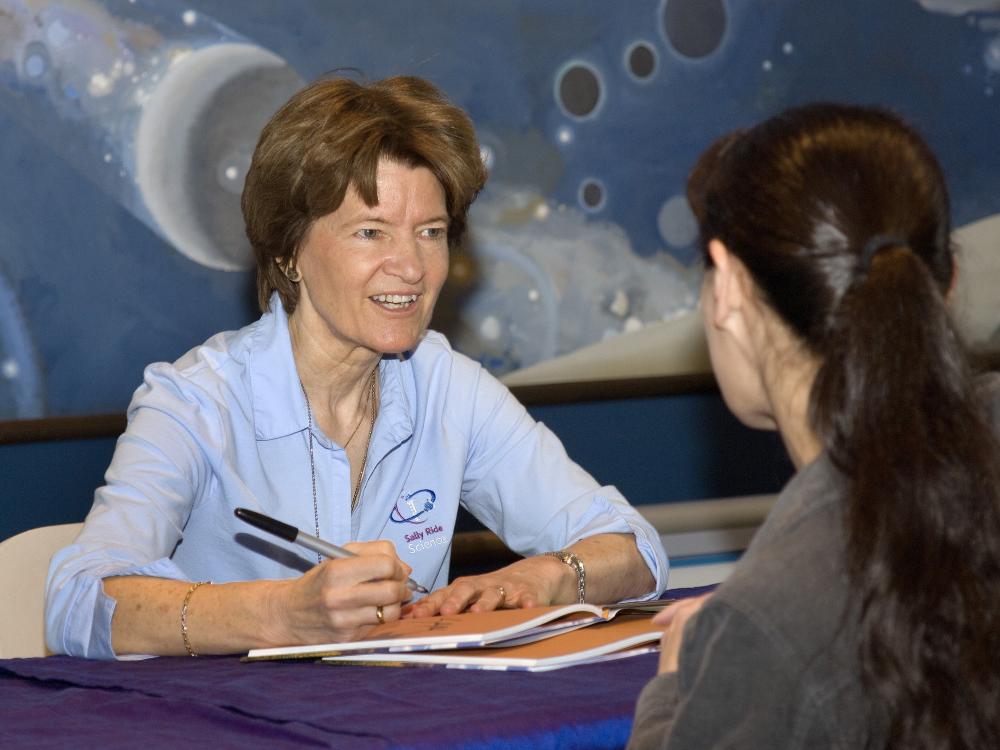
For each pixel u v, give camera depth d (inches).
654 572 72.6
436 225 70.9
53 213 114.2
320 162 67.5
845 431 33.3
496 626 53.2
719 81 138.5
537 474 78.9
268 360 72.9
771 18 139.9
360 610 54.5
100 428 117.0
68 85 113.5
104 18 114.1
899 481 32.2
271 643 56.1
